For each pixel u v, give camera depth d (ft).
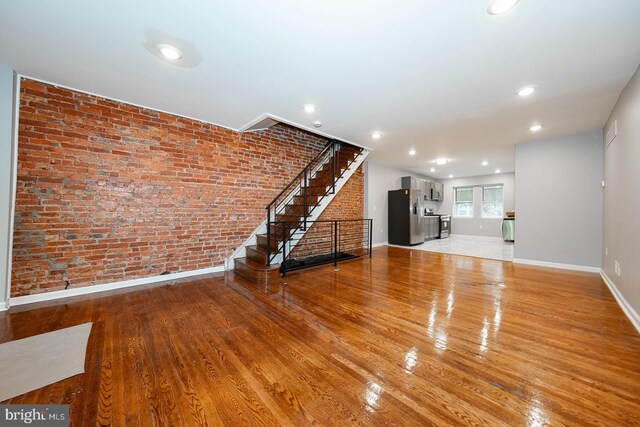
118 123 9.64
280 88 8.56
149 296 9.19
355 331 6.76
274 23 5.55
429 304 8.68
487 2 4.88
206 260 12.18
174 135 10.98
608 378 4.84
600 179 12.51
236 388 4.59
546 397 4.36
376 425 3.80
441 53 6.56
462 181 30.37
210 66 7.30
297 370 5.11
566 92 8.62
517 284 10.96
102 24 5.65
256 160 13.76
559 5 4.91
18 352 5.62
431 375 4.96
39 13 5.30
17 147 7.90
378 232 22.45
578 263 13.25
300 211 14.47
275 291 9.96
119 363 5.29
